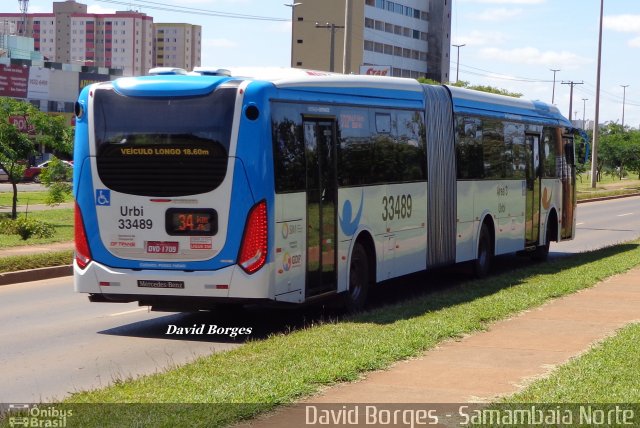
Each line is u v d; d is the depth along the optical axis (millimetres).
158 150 13570
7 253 23578
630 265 22125
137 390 9273
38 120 32188
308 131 14375
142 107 13672
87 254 13945
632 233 35750
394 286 20281
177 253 13523
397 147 17328
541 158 24672
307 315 15789
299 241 14047
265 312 16172
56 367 11602
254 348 11500
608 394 9219
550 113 25688
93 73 95188
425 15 167500
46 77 90750
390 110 17094
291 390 9180
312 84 14586
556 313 15039
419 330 12719
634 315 14828
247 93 13320
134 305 17219
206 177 13391
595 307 15711
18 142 31500
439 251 19078
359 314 14875
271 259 13375
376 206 16484
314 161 14484
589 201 61844
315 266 14508
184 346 13047
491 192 21547
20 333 14109
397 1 157375
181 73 14320
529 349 11969
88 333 14117
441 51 168625
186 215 13484
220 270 13375
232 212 13312
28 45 130125
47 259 22203
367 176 16156
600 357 11102
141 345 13125
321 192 14680
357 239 15992
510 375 10406
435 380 10086
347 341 11883
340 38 145125
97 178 13852
